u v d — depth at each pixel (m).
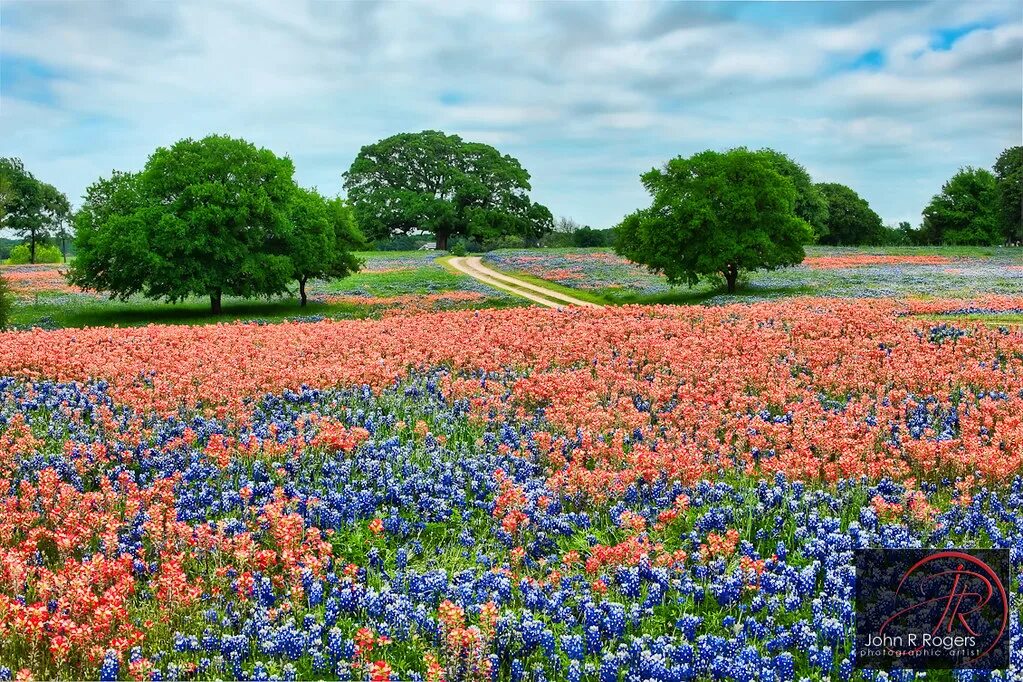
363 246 59.69
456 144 128.12
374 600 9.63
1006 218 105.31
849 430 15.80
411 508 12.98
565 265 81.31
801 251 54.25
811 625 9.42
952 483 13.85
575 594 10.02
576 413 17.08
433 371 23.12
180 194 48.44
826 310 33.16
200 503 13.18
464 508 13.16
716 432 17.17
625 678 8.50
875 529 12.00
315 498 12.45
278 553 11.30
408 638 9.24
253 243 50.25
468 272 79.69
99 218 49.53
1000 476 13.30
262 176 50.78
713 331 28.44
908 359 22.69
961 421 16.48
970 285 48.59
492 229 119.12
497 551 11.55
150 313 51.91
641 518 11.45
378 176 125.88
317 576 10.34
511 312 35.00
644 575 10.34
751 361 22.80
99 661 8.68
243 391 19.73
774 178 53.47
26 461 14.89
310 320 46.69
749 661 8.60
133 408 18.75
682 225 52.91
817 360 22.69
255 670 8.64
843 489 13.31
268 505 11.52
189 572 10.88
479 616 9.23
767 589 9.92
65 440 16.45
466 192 120.31
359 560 11.42
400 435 17.03
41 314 51.16
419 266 85.50
